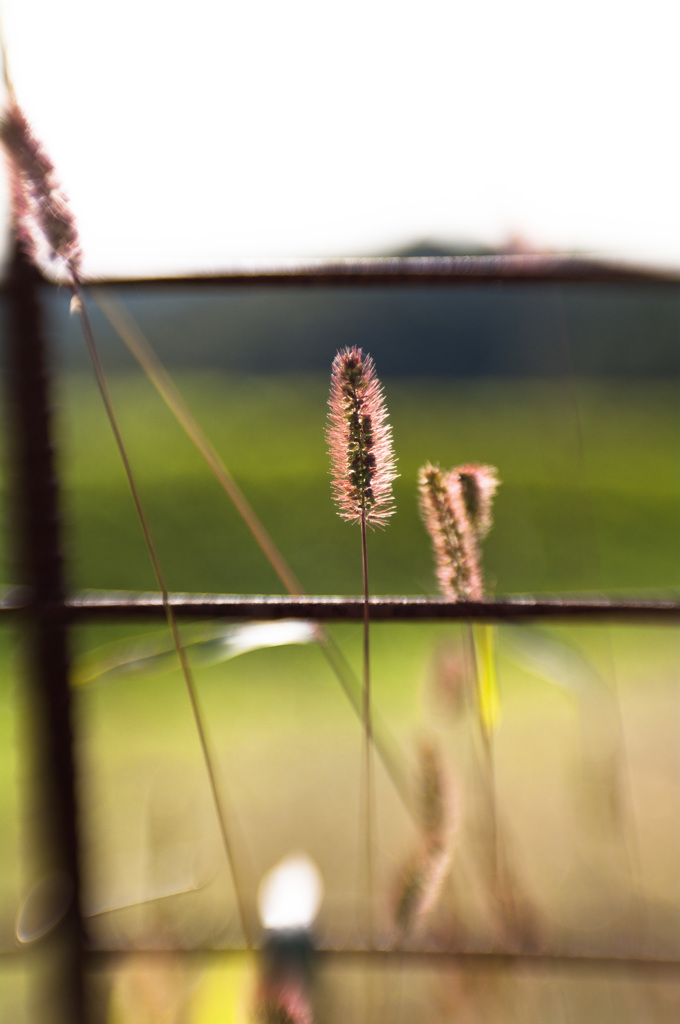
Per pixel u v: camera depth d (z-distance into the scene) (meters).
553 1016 0.65
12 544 0.59
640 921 0.69
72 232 0.57
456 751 0.74
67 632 0.59
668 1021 0.67
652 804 1.04
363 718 0.59
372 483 0.57
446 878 0.64
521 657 0.67
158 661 0.59
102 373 0.57
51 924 0.60
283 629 0.59
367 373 0.56
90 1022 0.60
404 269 0.60
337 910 0.69
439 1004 0.64
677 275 0.60
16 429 0.59
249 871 0.81
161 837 0.68
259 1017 0.55
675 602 0.58
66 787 0.60
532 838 0.90
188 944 0.62
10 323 0.58
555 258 0.60
